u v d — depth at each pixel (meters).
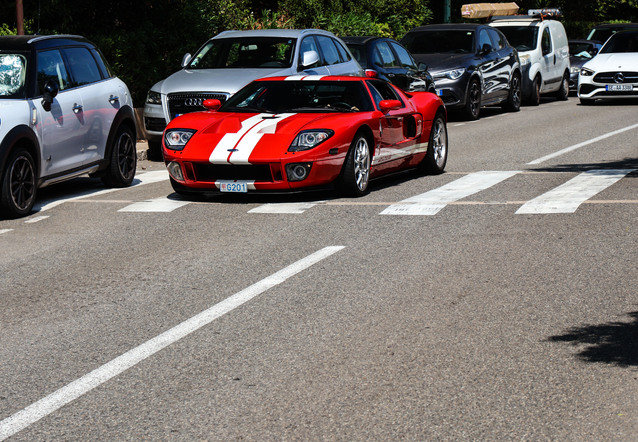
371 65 19.22
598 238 8.65
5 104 10.58
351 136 11.05
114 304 6.92
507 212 10.02
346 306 6.70
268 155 10.73
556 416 4.69
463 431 4.54
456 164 14.22
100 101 12.19
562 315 6.36
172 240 9.16
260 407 4.91
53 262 8.35
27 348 5.98
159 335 6.15
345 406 4.89
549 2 44.44
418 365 5.46
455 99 22.03
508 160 14.40
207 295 7.09
